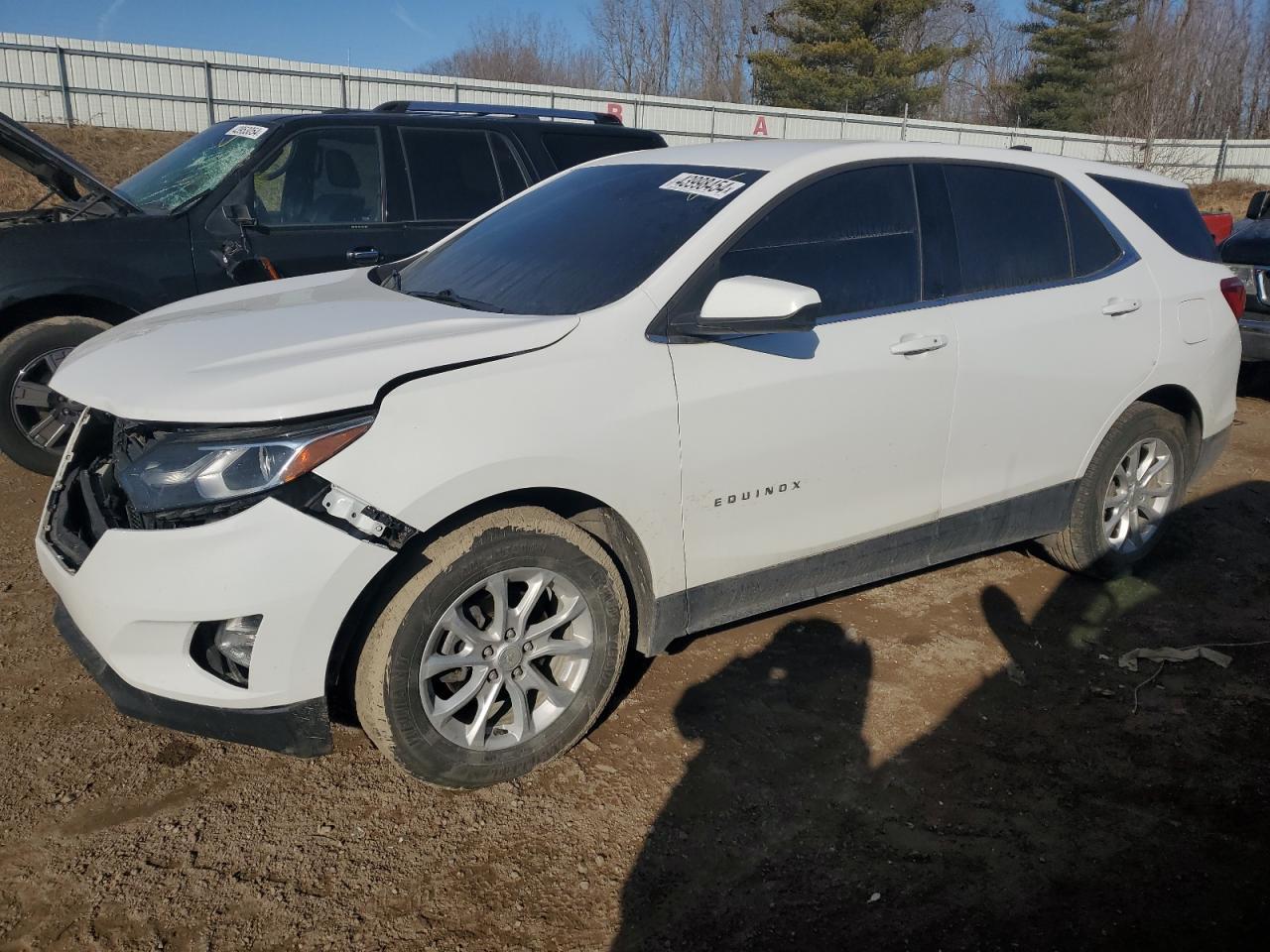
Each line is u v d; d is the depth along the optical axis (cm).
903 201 349
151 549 243
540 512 279
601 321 285
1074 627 395
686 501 296
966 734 321
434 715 270
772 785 293
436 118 603
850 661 362
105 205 519
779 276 316
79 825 269
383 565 250
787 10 3688
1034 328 367
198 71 2283
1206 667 366
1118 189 419
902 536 356
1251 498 548
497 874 257
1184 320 418
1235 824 282
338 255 555
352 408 246
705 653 364
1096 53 4000
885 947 237
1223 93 3800
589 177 392
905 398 335
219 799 281
